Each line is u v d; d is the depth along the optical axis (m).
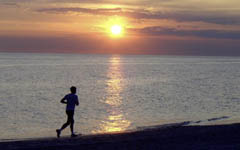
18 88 54.00
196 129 16.86
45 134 19.61
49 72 100.06
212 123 21.47
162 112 29.52
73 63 188.88
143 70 119.69
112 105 34.56
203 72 109.00
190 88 55.75
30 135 19.39
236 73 104.31
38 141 13.91
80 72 103.12
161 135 15.28
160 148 12.21
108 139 14.41
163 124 22.12
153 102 37.28
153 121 24.28
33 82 65.81
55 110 30.86
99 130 20.84
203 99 40.19
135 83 65.62
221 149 11.88
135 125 22.53
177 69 129.50
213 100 39.09
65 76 85.00
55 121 25.00
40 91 49.78
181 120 24.31
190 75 92.88
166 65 173.88
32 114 28.44
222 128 16.88
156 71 113.06
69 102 15.38
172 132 16.19
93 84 63.03
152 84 63.25
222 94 46.31
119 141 13.66
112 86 58.88
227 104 35.22
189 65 176.75
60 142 13.66
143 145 12.78
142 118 26.03
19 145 12.93
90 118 26.08
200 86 59.72
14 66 136.00
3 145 12.92
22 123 24.11
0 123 24.09
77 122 24.17
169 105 34.59
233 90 52.53
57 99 40.12
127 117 26.61
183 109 31.52
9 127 22.58
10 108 32.22
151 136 15.05
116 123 23.67
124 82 68.00
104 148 12.25
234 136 14.48
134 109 31.59
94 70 116.38
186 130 16.66
